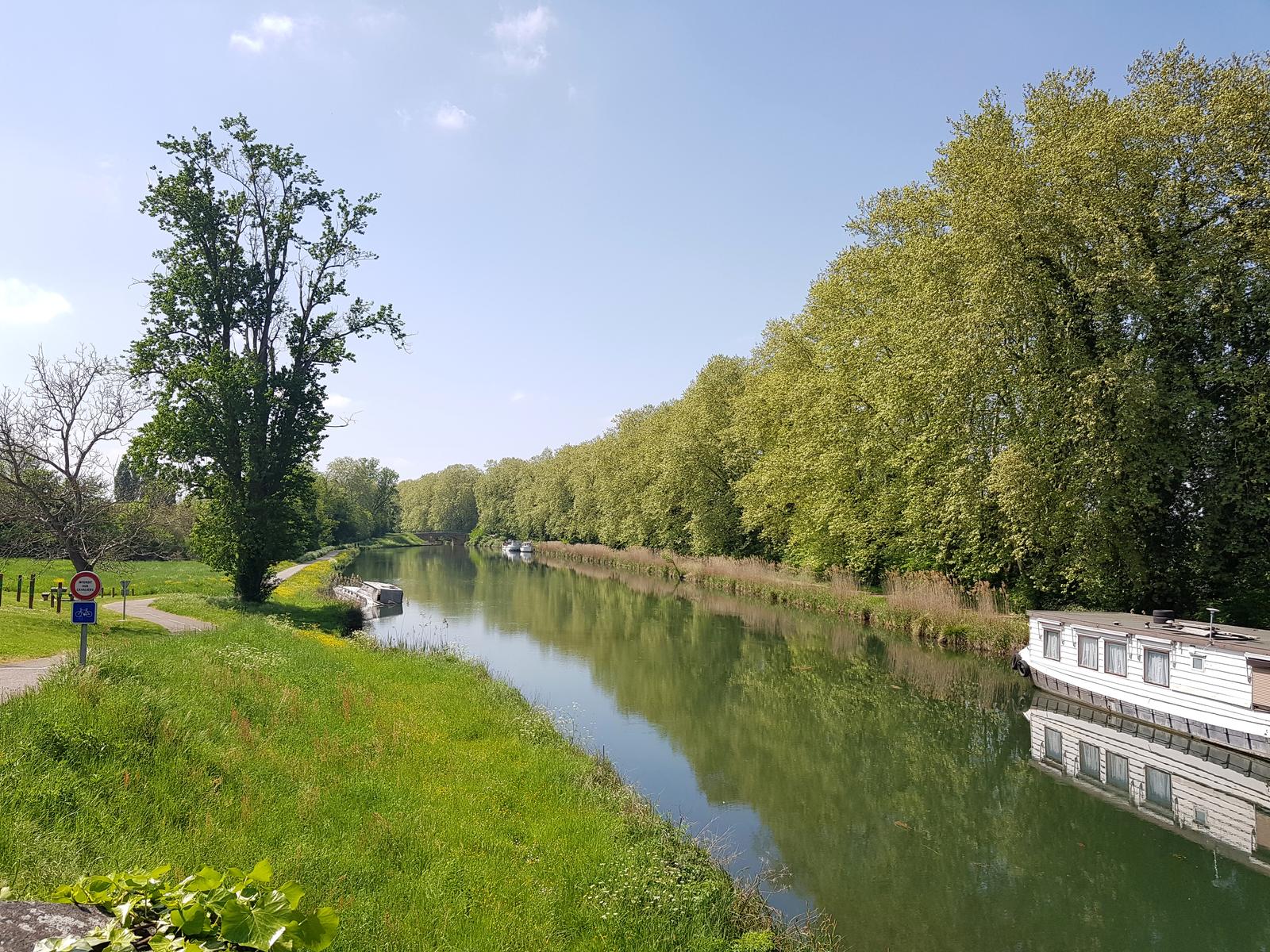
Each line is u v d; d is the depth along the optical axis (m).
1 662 14.82
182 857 7.20
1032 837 13.13
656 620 37.25
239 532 30.92
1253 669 15.33
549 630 34.31
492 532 142.50
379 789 10.39
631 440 80.69
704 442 54.50
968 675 23.98
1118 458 21.00
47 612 23.64
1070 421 22.67
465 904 7.63
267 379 32.12
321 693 15.37
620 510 75.38
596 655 28.28
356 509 120.25
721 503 54.50
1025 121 24.92
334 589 47.12
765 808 14.30
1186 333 22.00
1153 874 11.80
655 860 9.57
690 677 24.72
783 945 8.54
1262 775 14.98
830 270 39.00
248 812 8.57
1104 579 24.30
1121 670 18.75
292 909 2.78
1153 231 22.14
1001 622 26.75
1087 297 23.30
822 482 37.22
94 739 8.88
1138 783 15.67
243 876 2.96
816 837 13.08
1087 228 21.98
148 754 9.12
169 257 31.20
